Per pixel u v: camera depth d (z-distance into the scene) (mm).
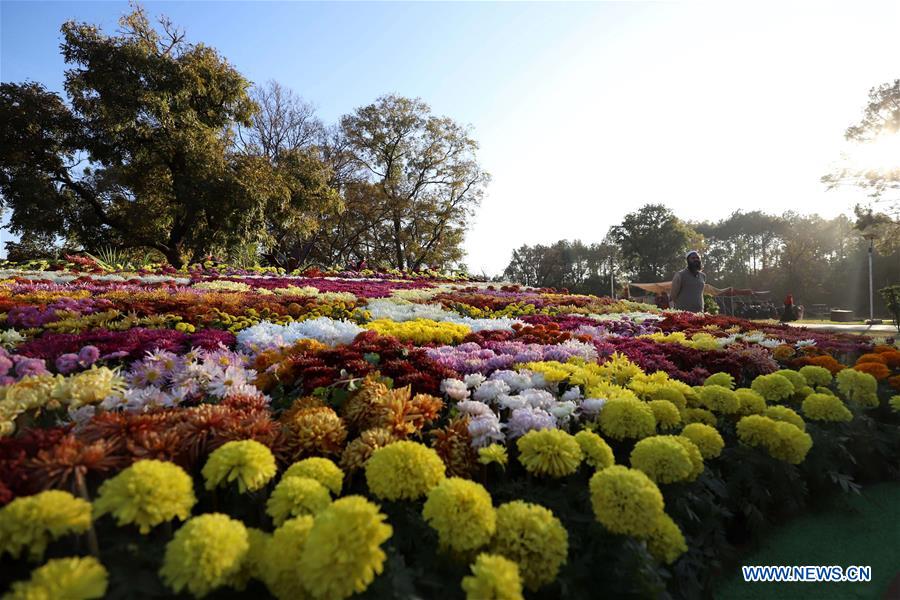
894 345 5426
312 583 1264
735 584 2191
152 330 3764
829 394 3482
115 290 6586
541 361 3711
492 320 6648
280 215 23125
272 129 33875
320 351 3105
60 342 3260
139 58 19547
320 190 25656
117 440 1752
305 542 1349
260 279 11555
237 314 5270
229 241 21016
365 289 10703
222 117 23188
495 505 2000
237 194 19891
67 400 2160
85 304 4965
